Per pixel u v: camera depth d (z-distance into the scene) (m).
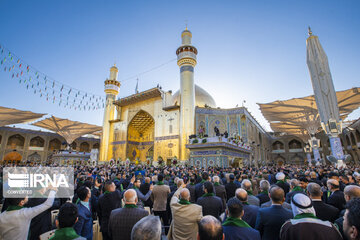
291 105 21.25
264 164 30.69
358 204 1.46
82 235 2.85
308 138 31.97
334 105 12.43
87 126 33.09
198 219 2.62
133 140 31.84
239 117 25.86
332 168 11.62
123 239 2.48
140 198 4.32
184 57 25.19
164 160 25.06
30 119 25.94
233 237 1.92
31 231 3.15
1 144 33.38
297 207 1.97
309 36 13.68
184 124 23.20
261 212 2.52
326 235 1.74
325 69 12.82
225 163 18.56
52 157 35.44
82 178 5.72
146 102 29.70
